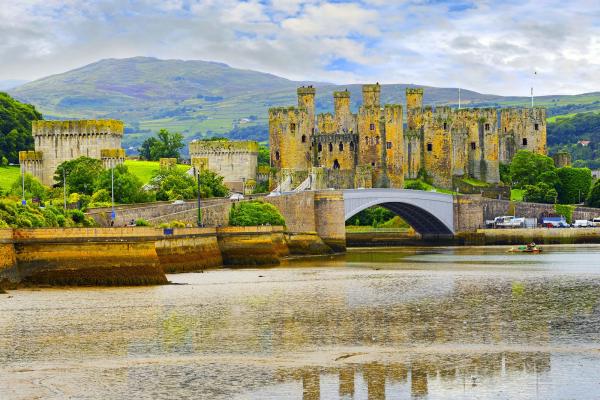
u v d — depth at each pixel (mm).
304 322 119438
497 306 133875
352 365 97312
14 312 122875
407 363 98250
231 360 99000
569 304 136125
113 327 114500
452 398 87125
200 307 129625
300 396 87125
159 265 151625
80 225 191000
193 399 85875
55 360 98688
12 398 86125
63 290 141000
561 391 88938
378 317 123500
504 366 97312
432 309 130750
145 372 94250
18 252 142125
